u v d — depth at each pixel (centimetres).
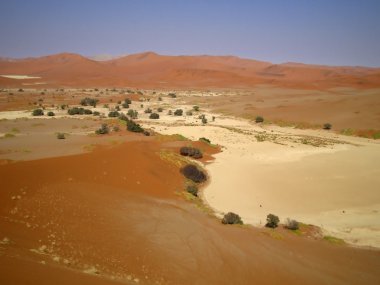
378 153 4388
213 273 1523
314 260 1811
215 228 2047
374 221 2475
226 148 4575
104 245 1547
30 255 1210
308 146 4812
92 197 2109
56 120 5828
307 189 3103
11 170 2205
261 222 2377
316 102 8331
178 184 2906
